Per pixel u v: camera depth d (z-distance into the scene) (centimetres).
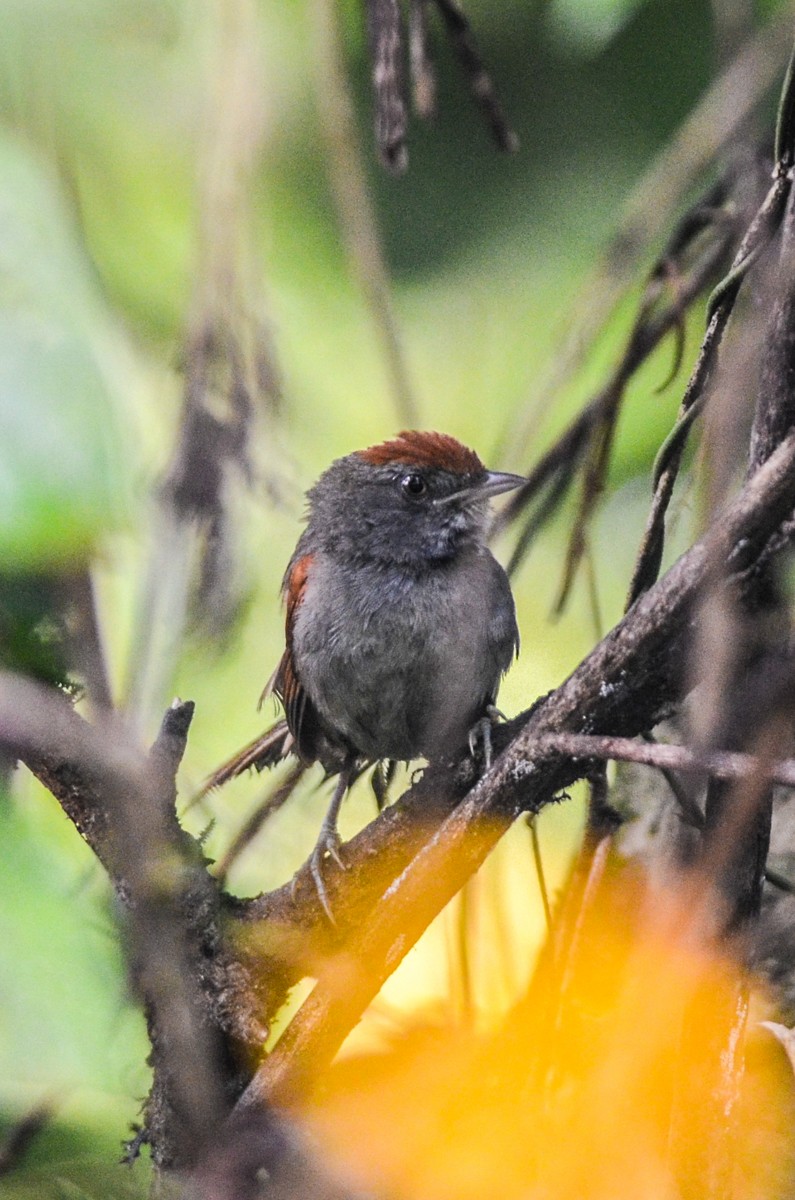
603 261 687
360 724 868
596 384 936
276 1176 587
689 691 536
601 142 1040
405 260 1110
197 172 620
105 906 450
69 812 548
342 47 718
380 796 905
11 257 319
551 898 884
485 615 843
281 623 1023
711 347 586
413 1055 670
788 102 548
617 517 1035
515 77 1034
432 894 581
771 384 523
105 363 311
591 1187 624
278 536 1062
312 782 1014
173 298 885
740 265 570
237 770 859
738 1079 566
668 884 664
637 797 734
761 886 558
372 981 602
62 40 577
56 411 288
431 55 660
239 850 735
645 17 980
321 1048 606
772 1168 631
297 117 947
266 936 636
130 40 624
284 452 677
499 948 722
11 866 284
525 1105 648
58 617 421
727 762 471
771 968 678
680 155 657
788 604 507
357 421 1130
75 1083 270
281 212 1070
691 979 567
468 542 877
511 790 557
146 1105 571
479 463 910
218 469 641
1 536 278
